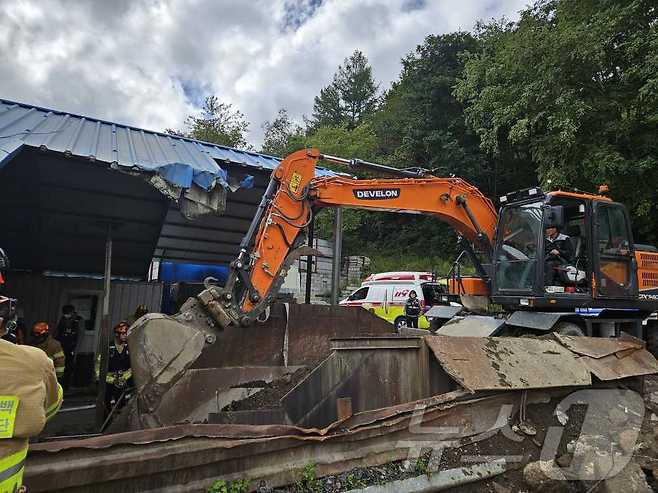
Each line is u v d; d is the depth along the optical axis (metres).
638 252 6.98
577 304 6.11
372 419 3.60
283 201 5.11
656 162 11.48
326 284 23.11
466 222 6.62
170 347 3.73
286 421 3.60
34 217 7.09
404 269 23.45
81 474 2.47
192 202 5.23
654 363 5.50
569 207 6.54
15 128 5.14
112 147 5.43
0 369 1.68
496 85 15.25
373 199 5.89
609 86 12.59
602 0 12.26
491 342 4.55
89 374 8.14
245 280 4.61
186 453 2.79
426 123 24.62
